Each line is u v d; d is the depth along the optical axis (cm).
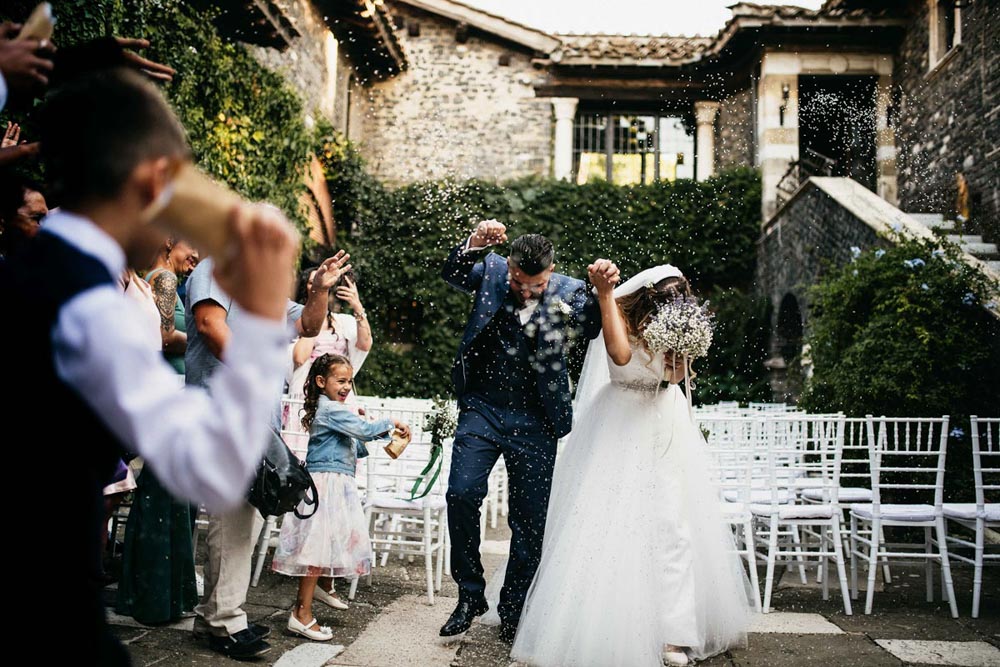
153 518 299
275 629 311
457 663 281
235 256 79
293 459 258
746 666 294
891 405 633
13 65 133
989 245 827
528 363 320
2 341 87
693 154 1298
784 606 390
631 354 306
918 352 628
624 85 1284
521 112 1291
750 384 1134
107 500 336
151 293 317
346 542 309
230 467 79
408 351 1202
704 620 305
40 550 90
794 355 1117
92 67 162
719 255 1211
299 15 1009
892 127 1127
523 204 1217
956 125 945
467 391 329
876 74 1135
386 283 1193
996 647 320
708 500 318
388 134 1291
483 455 315
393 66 1274
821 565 405
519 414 322
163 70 172
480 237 328
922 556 383
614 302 301
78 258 88
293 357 415
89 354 81
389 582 405
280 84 878
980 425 625
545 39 1260
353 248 1185
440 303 1194
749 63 1224
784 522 385
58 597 92
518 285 313
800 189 1006
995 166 856
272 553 446
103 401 81
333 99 1157
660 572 292
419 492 407
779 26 1110
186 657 270
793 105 1144
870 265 708
